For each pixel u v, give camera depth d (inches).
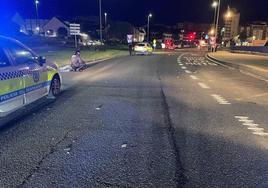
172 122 225.3
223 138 191.2
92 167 146.2
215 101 306.2
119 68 657.0
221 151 169.2
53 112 248.5
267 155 164.4
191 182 133.3
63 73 542.3
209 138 190.9
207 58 1139.3
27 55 249.0
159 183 132.0
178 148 172.6
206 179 136.0
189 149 171.5
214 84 429.7
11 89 211.5
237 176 139.3
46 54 1028.5
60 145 174.1
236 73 587.5
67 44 2196.1
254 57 1085.8
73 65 580.7
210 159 157.9
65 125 212.8
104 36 3688.5
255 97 331.0
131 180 134.1
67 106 271.0
